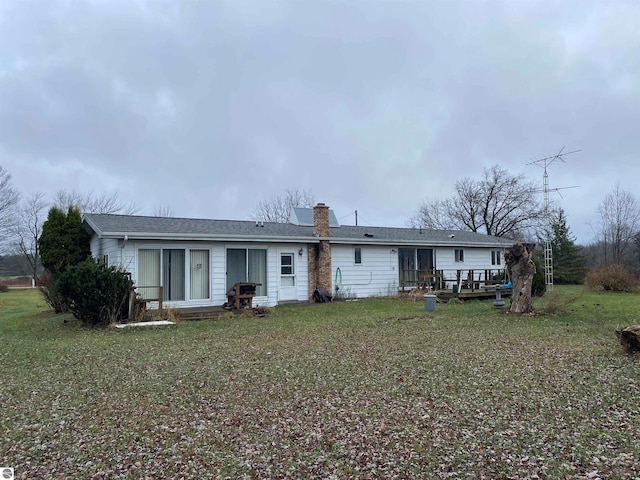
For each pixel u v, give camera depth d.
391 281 21.06
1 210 36.09
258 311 14.85
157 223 16.44
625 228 37.75
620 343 8.13
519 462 3.91
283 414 5.23
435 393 5.89
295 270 18.31
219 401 5.76
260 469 3.91
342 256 19.81
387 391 6.02
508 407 5.30
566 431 4.56
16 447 4.45
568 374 6.70
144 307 13.40
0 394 6.24
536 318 13.12
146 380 6.82
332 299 18.89
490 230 42.38
